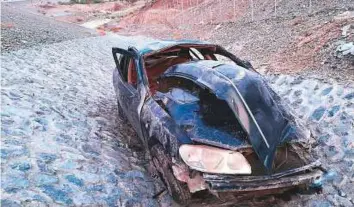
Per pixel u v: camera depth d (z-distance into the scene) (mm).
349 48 9992
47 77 9719
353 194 4723
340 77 8562
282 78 9266
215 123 4250
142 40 26469
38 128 6055
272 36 15883
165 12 38250
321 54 10922
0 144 5250
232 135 4094
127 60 6590
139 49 6086
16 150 5152
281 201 4551
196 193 4484
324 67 9828
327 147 5820
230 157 3949
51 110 7043
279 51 13219
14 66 10141
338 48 10383
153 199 4602
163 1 43094
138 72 5590
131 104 5648
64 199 4281
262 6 25688
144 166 5461
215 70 4766
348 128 6215
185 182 4230
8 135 5578
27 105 7043
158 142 4578
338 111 6816
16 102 7078
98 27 39219
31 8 57281
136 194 4672
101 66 13266
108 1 62281
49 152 5289
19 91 7848
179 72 5137
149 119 4770
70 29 26375
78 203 4262
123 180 4949
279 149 4238
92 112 7535
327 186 4879
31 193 4250
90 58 14344
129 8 54188
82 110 7531
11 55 11578
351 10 15297
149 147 4777
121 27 37562
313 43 12219
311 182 4223
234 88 4344
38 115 6629
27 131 5855
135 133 6652
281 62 11750
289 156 4215
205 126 4223
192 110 4492
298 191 4523
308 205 4496
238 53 15398
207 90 4664
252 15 23281
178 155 4102
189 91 4871
